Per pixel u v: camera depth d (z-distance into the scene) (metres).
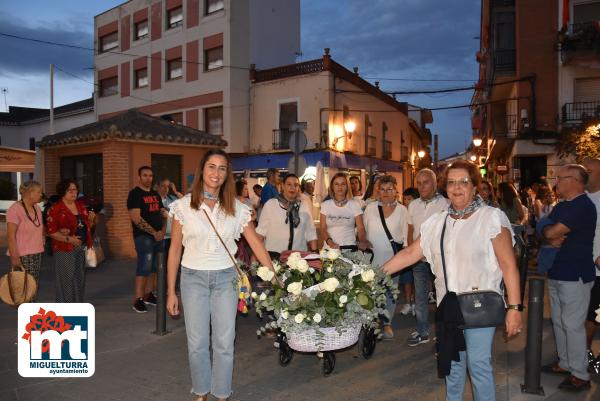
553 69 21.83
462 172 3.52
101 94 35.59
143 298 7.87
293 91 25.69
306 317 4.43
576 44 20.78
